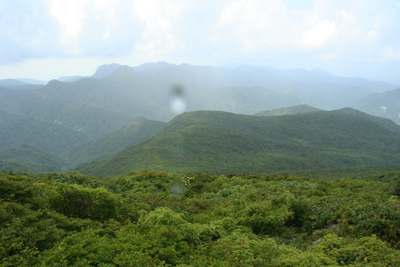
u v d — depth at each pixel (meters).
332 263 5.59
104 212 9.09
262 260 5.74
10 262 4.97
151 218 7.81
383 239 7.00
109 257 5.64
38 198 9.10
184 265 5.55
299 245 7.76
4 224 6.08
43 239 5.84
